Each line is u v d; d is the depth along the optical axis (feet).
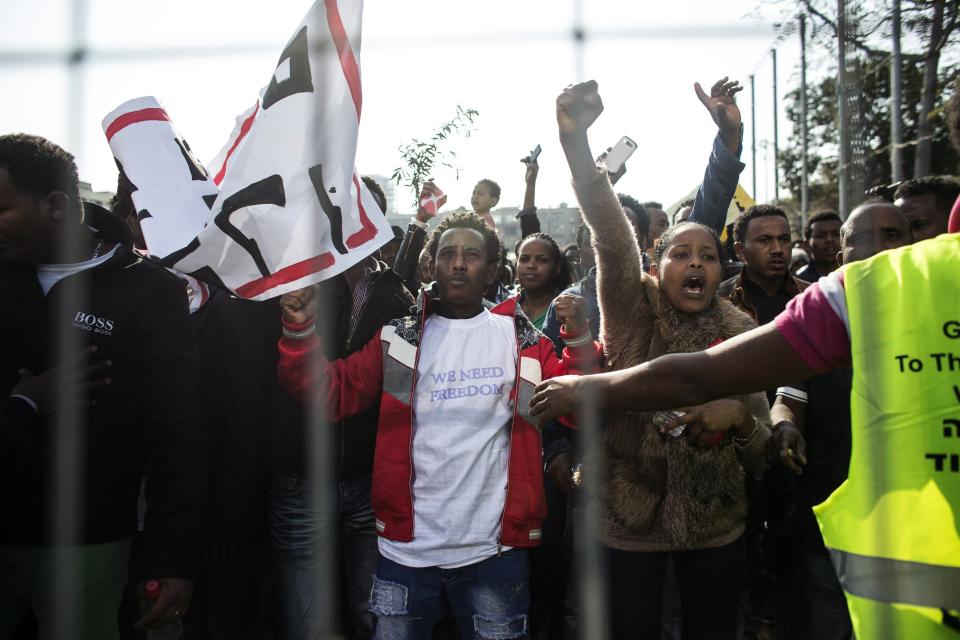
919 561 3.79
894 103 11.77
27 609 6.77
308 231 6.75
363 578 8.71
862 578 3.95
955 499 3.71
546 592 9.65
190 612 8.68
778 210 11.18
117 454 6.61
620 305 7.39
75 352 6.35
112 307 6.55
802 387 7.89
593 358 7.64
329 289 8.62
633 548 7.21
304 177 6.68
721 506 7.15
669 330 7.32
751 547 8.64
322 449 7.38
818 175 44.52
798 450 6.94
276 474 8.34
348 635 8.66
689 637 7.41
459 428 7.34
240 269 6.77
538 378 7.52
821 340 4.27
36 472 6.18
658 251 7.80
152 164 7.52
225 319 8.17
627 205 11.98
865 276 4.10
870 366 3.98
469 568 7.27
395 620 7.16
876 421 3.93
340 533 8.75
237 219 6.68
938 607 3.75
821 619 7.98
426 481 7.27
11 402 6.01
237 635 8.63
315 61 6.59
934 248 3.97
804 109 23.04
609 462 7.23
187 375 6.81
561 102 6.55
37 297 6.36
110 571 6.65
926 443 3.79
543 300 12.31
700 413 6.52
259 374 8.14
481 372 7.52
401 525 7.23
